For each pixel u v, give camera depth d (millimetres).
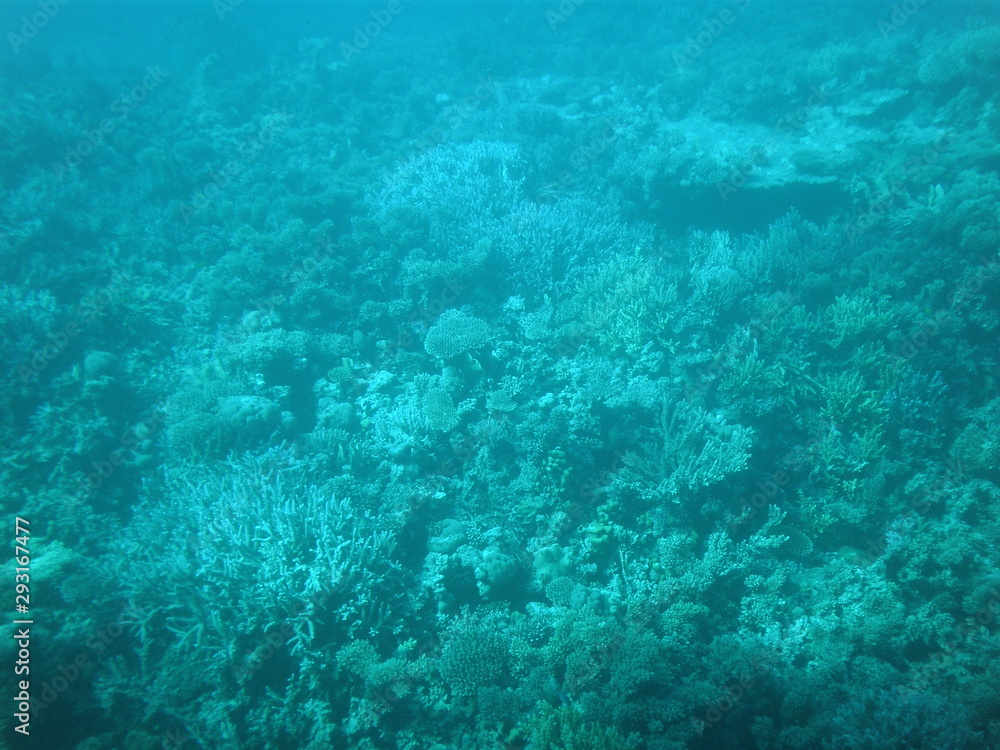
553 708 1838
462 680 1914
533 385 2723
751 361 2545
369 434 2680
